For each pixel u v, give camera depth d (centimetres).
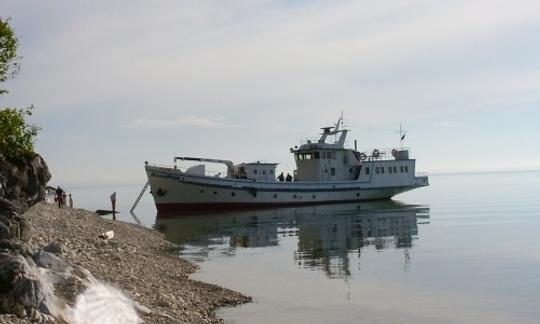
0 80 1659
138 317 1221
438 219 5288
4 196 1619
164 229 4622
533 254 2870
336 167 7138
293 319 1577
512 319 1582
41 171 1850
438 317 1612
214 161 6631
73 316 1021
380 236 3903
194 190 6278
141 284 1698
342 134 7219
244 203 6444
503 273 2320
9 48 1658
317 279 2250
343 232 4203
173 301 1552
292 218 5472
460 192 14412
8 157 1697
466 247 3212
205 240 3784
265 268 2556
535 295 1880
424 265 2577
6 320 876
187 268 2478
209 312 1592
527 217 5447
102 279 1625
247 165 6669
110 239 2758
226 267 2591
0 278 936
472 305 1756
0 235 1327
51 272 1170
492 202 8688
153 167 6316
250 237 3953
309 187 6838
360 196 7306
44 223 2897
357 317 1611
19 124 1688
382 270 2455
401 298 1870
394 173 7475
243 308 1691
